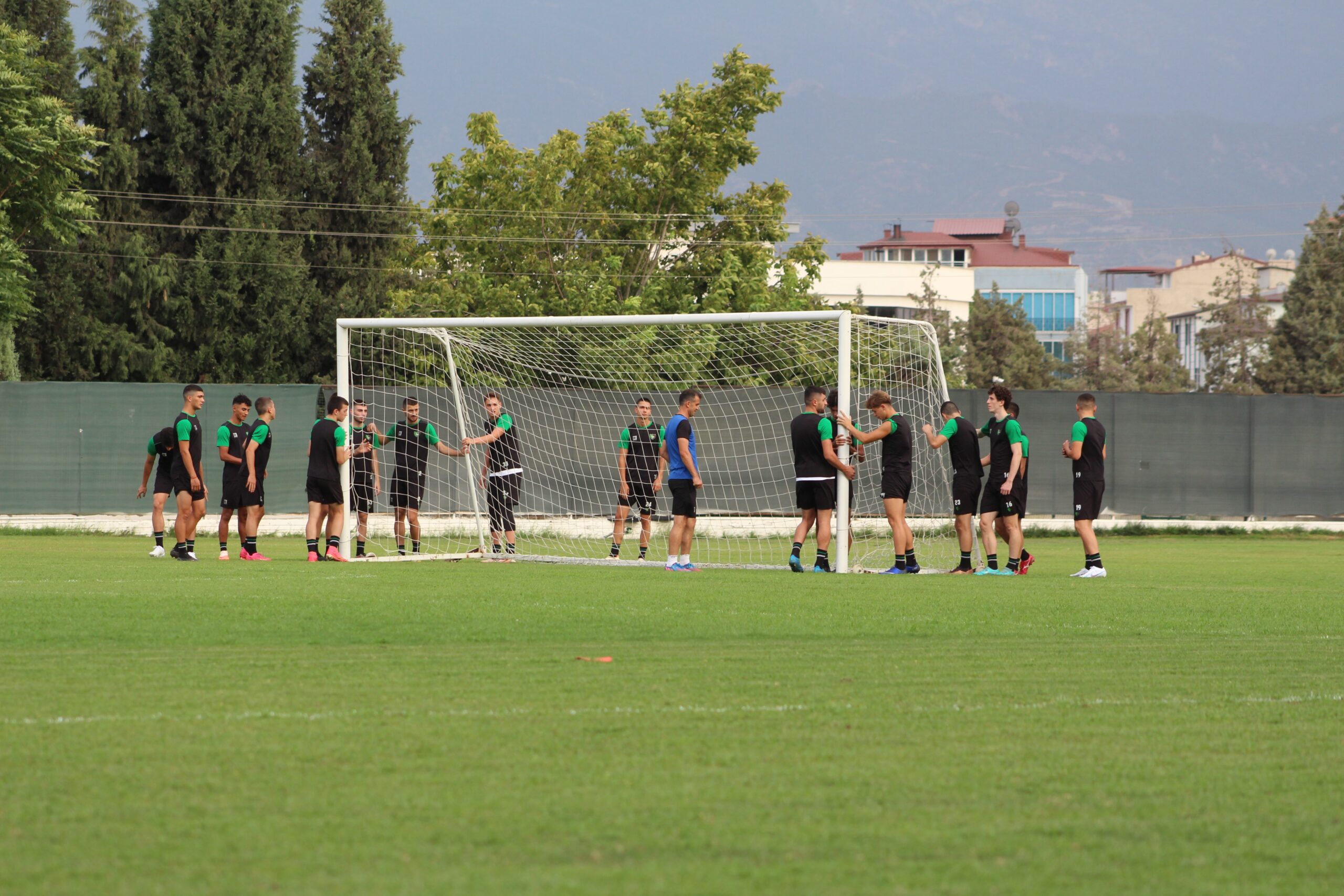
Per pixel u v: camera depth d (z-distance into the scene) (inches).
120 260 3846.0
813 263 3464.6
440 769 469.4
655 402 2322.8
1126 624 930.7
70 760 480.7
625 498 1631.4
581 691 631.8
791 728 548.7
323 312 4052.7
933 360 1800.0
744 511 2315.5
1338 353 5182.1
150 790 437.4
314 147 4254.4
